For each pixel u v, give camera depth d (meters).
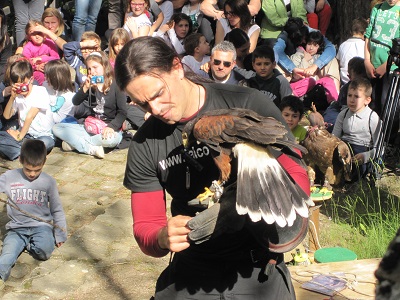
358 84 7.37
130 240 6.26
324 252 4.76
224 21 10.46
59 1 12.15
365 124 7.41
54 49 9.98
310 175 5.62
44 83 8.78
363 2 11.41
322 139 6.68
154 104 2.75
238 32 9.04
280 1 10.71
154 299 3.19
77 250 6.07
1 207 7.11
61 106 8.53
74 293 5.44
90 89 8.30
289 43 9.94
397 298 1.61
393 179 7.54
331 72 9.83
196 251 2.95
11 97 8.40
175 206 3.11
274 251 2.76
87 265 5.84
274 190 2.47
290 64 9.71
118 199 7.18
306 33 9.92
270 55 8.21
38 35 9.80
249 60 8.86
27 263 6.09
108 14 11.36
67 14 11.80
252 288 2.94
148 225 3.02
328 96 9.46
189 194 3.02
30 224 6.18
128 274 5.68
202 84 2.96
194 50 9.27
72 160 8.22
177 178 3.00
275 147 2.72
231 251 2.92
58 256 6.01
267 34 10.91
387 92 7.52
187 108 2.89
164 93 2.75
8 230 6.32
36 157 6.13
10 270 5.92
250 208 2.43
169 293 3.07
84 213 6.92
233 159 2.63
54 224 6.18
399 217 6.36
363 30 9.90
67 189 7.46
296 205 2.48
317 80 9.79
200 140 2.64
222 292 2.95
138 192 3.09
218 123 2.60
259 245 2.92
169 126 2.96
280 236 2.76
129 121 8.71
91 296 5.39
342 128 7.63
